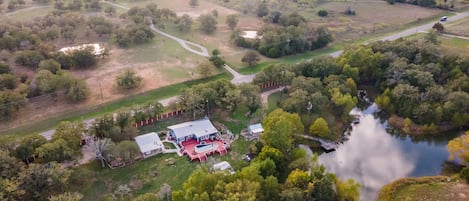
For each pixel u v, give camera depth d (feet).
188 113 472.85
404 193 370.12
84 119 473.67
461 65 552.82
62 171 337.93
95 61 611.06
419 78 517.55
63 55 587.68
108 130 418.51
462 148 397.19
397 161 425.69
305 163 361.92
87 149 416.05
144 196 313.12
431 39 652.07
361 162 423.23
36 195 325.42
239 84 515.09
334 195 330.13
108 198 330.34
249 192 295.48
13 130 445.78
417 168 412.77
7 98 463.01
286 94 535.60
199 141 436.76
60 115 478.59
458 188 372.38
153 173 383.45
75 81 518.78
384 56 578.25
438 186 377.09
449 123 479.82
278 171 366.63
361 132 481.05
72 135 389.60
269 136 391.45
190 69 610.24
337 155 434.30
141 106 463.83
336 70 558.97
